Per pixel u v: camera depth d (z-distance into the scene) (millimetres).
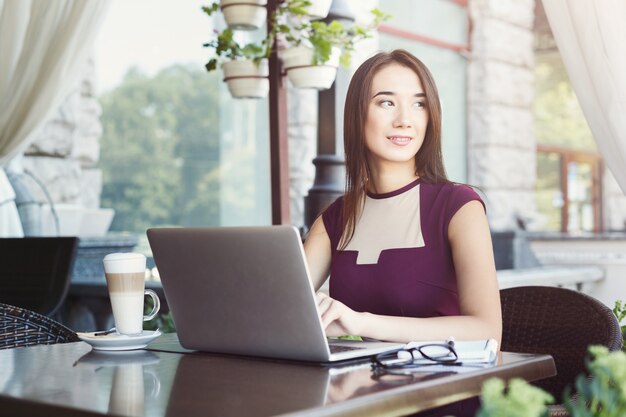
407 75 1919
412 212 1872
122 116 7914
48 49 3656
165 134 7867
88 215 4973
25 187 4387
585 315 1882
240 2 3006
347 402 1128
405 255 1836
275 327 1446
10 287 3416
